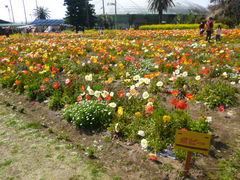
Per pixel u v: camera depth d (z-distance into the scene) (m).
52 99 5.76
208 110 5.05
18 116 5.29
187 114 4.42
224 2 49.94
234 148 3.76
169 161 3.50
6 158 3.68
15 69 8.54
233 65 8.48
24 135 4.39
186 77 7.14
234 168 3.31
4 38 23.36
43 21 58.47
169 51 11.04
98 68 8.08
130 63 8.93
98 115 4.59
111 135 4.22
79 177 3.21
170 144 3.84
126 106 5.08
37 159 3.63
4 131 4.57
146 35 21.53
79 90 6.05
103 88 6.05
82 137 4.30
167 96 5.80
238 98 5.47
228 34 18.83
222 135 4.12
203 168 3.34
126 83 6.59
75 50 10.66
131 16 75.06
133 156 3.65
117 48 12.14
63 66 8.38
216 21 39.12
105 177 3.21
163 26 38.38
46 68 7.28
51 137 4.32
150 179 3.16
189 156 3.07
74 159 3.62
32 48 13.08
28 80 7.01
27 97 6.35
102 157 3.68
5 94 6.86
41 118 5.15
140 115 4.35
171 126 4.07
